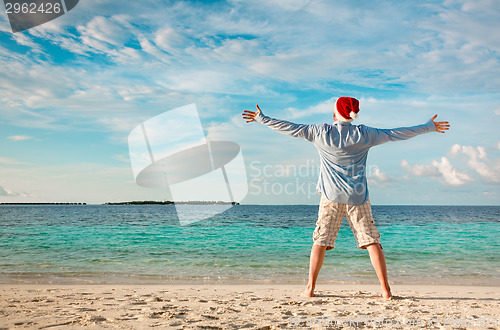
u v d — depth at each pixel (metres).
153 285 5.39
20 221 23.17
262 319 2.68
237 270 7.14
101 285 5.34
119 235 14.52
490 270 7.34
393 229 18.91
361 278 6.26
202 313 2.91
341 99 3.44
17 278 5.99
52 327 2.28
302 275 6.58
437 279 6.29
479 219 29.56
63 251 9.91
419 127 3.39
